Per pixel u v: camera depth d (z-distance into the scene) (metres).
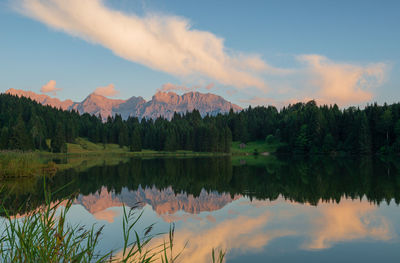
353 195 21.84
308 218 15.62
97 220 15.41
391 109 96.69
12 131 101.69
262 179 32.56
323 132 101.94
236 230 13.62
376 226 13.91
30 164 33.47
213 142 127.56
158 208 18.78
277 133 139.88
